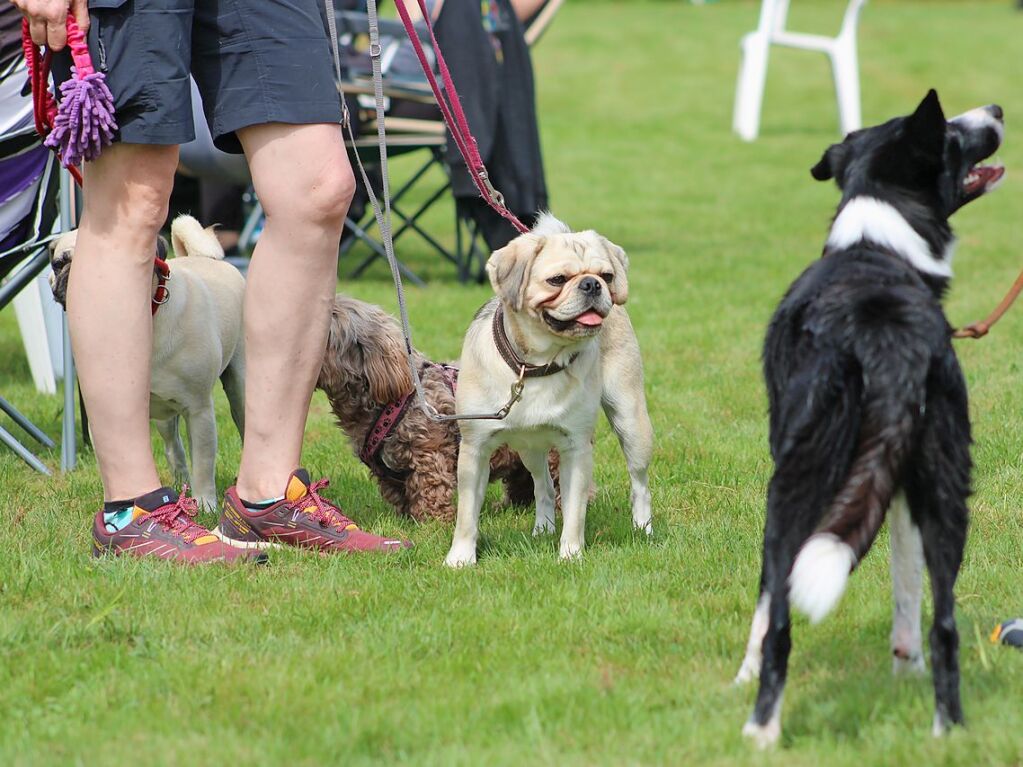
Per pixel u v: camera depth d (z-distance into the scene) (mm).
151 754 4961
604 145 33094
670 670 5914
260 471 7762
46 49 6934
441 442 8758
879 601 6691
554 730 5211
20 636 6152
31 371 12789
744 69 34844
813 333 5238
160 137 6867
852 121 32906
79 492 8961
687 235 21453
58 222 10516
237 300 9117
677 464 9781
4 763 4895
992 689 5594
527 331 7191
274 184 7215
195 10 7070
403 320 7508
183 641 6230
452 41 14172
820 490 5070
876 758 4875
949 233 5988
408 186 17578
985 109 6148
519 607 6754
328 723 5262
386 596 6855
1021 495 8664
